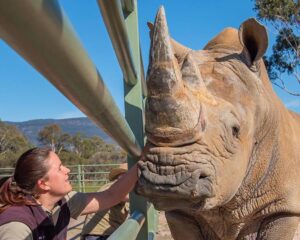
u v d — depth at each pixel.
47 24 0.55
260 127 2.68
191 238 3.11
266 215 2.94
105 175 19.50
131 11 2.71
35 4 0.50
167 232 7.11
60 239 2.18
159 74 1.63
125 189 2.68
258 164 2.79
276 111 2.86
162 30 1.61
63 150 42.88
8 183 1.99
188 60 2.01
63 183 2.10
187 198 1.81
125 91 2.77
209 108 1.99
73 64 0.76
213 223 3.01
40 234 1.95
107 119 1.44
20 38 0.53
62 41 0.64
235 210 2.89
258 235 2.98
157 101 1.66
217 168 1.93
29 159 2.03
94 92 1.03
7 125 37.62
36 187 2.03
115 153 37.31
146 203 2.81
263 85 2.73
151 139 1.75
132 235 2.08
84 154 40.22
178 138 1.72
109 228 4.22
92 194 2.61
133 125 2.75
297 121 3.48
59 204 2.24
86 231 4.20
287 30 19.02
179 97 1.67
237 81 2.48
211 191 1.85
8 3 0.47
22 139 36.72
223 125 2.03
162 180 1.72
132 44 2.74
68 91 0.88
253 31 2.58
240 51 2.69
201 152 1.80
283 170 2.90
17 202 1.94
